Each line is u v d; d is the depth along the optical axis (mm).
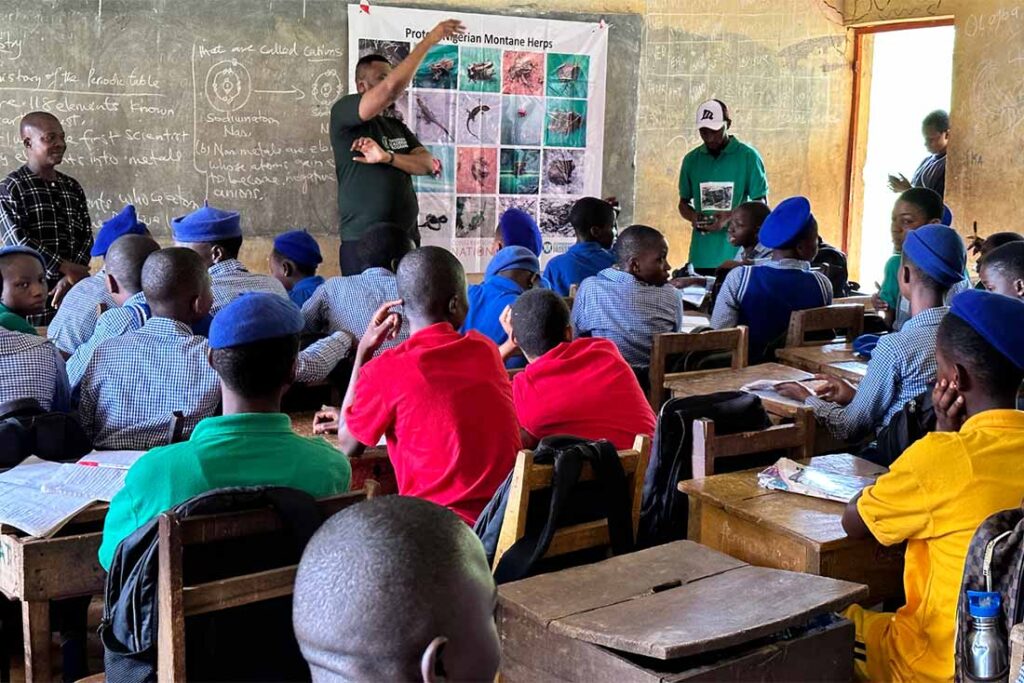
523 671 1766
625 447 2693
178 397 2574
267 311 1898
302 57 6543
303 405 3281
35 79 5980
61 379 2635
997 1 6730
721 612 1694
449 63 6965
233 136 6461
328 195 6734
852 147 8141
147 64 6203
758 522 2145
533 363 2770
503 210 7301
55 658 2555
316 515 1668
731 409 2549
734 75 7789
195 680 1644
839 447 3234
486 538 2105
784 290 4035
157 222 6359
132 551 1644
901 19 7543
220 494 1634
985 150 6863
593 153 7496
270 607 1685
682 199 6855
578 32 7305
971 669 1615
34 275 3211
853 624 1791
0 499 2123
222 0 6312
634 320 3867
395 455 2461
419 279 2580
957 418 2002
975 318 1931
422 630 812
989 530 1637
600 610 1714
